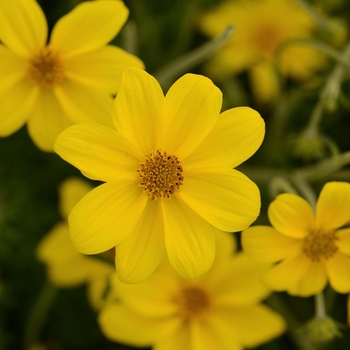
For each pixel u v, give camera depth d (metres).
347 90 0.43
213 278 0.38
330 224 0.34
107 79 0.35
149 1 0.44
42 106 0.35
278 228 0.34
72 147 0.32
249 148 0.33
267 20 0.44
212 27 0.43
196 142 0.33
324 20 0.41
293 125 0.44
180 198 0.33
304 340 0.41
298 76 0.44
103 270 0.39
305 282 0.35
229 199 0.33
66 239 0.39
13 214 0.40
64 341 0.43
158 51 0.44
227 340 0.37
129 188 0.33
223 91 0.43
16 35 0.35
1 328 0.42
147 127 0.33
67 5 0.42
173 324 0.37
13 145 0.42
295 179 0.39
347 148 0.43
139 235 0.33
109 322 0.37
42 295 0.41
